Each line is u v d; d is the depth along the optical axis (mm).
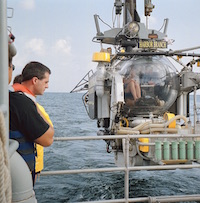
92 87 9297
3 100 1273
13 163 1495
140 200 3816
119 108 7625
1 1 1243
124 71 8648
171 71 8562
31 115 2020
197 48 7281
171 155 5102
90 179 7715
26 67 2520
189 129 6852
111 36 9594
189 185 7176
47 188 6922
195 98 7504
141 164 7086
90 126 25844
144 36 9531
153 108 8484
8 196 955
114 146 8055
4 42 1262
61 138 3535
